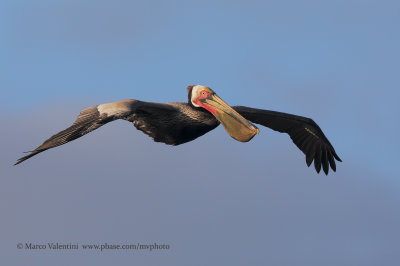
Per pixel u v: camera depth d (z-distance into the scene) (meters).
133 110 13.00
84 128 12.00
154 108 14.52
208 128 15.45
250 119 16.86
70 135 11.77
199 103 15.06
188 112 15.24
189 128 15.36
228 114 14.66
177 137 15.48
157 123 15.30
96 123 12.15
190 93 15.30
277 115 16.61
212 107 14.87
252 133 14.12
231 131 14.47
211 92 15.06
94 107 12.89
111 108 12.77
